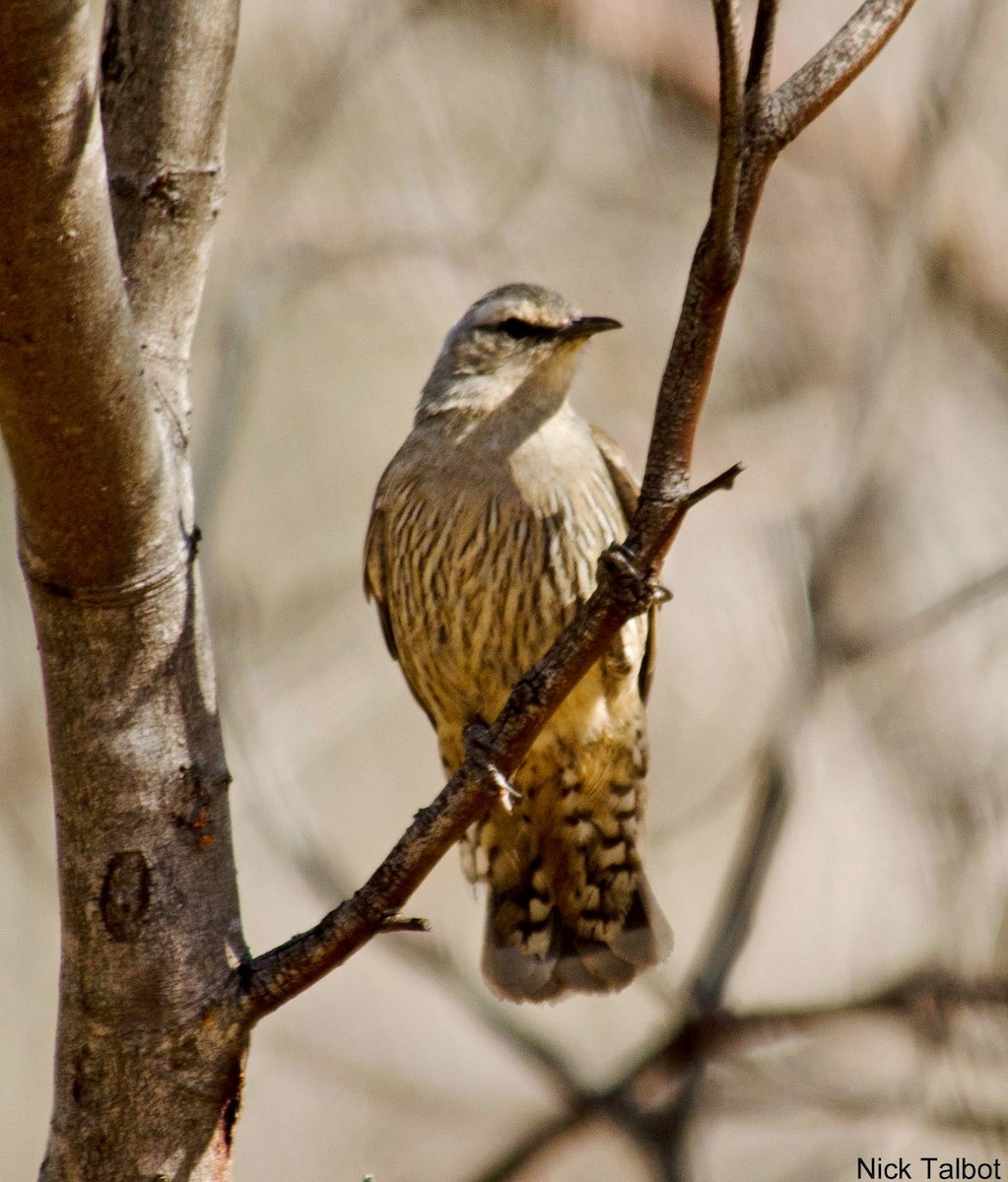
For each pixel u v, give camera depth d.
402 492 9.45
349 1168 12.96
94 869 5.65
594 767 9.28
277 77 13.25
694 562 12.16
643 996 13.38
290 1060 13.41
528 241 13.59
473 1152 12.89
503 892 9.68
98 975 5.65
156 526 5.47
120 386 5.05
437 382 9.69
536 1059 10.29
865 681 11.41
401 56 13.36
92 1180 5.66
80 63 4.53
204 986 5.69
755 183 5.29
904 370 12.27
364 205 13.15
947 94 12.74
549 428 9.32
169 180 5.88
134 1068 5.66
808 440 12.53
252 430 14.39
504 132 13.73
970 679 11.64
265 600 13.45
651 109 14.03
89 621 5.50
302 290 13.27
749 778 12.22
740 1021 9.96
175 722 5.68
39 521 5.28
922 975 10.15
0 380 4.90
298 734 12.70
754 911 10.17
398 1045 13.52
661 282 13.79
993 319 13.76
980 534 12.52
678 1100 10.11
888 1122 11.05
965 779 11.27
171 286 5.88
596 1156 12.69
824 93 5.31
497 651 9.25
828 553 11.21
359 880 13.57
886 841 11.48
